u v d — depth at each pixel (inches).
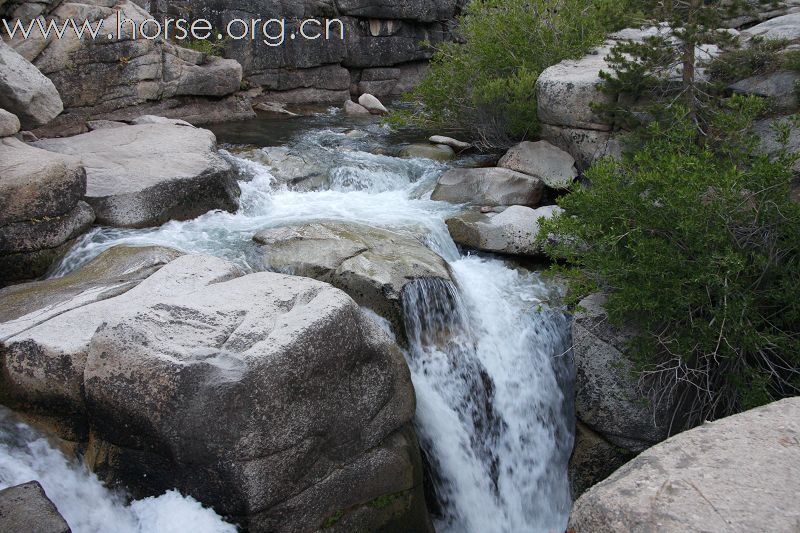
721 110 292.0
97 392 160.7
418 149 385.1
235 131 437.4
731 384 216.5
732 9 298.4
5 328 181.5
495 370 242.4
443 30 650.2
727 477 96.3
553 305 259.8
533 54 381.4
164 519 156.7
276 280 186.7
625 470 100.8
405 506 187.3
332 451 169.9
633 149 299.4
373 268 237.8
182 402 152.1
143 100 434.9
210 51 486.3
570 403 252.4
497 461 238.2
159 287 193.6
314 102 569.9
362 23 599.8
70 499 163.2
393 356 184.9
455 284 250.5
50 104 311.3
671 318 212.8
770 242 211.0
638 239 215.2
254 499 155.6
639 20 318.3
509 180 324.2
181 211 283.3
